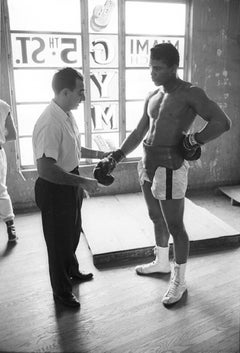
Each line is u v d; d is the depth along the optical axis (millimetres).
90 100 3893
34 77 3662
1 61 3447
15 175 3795
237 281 2545
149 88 4078
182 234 2287
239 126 4379
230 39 4051
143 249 2867
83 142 4016
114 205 3799
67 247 2164
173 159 2127
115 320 2145
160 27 3893
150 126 2254
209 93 4168
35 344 1960
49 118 1925
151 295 2389
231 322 2113
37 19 3521
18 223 3527
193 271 2676
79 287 2479
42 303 2311
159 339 1984
